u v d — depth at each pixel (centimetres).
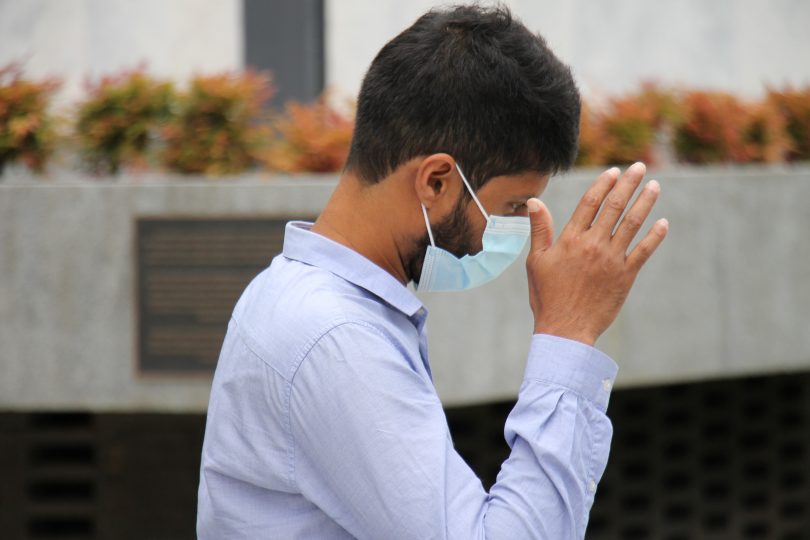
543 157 519
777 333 1622
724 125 1688
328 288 506
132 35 2052
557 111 514
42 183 1420
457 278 549
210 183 1373
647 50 2256
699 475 1844
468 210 522
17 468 1597
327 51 2050
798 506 1917
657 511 1806
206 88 1487
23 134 1486
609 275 519
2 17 2045
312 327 486
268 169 1491
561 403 502
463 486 475
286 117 1645
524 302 1422
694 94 1725
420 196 513
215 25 2048
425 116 503
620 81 2230
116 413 1591
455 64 502
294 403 484
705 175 1567
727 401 1867
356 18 2088
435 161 506
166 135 1484
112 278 1397
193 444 1579
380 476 464
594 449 506
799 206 1638
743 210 1595
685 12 2284
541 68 513
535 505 479
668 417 1845
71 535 1609
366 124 522
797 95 1806
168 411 1441
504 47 509
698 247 1559
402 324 525
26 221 1412
